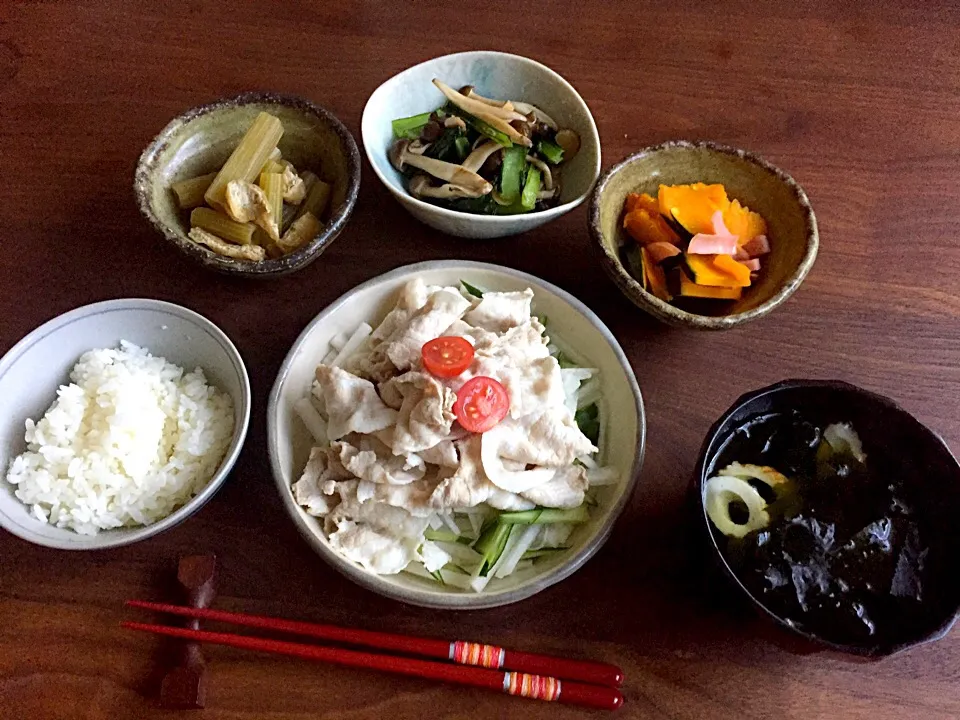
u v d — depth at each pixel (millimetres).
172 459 355
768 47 494
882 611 291
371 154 407
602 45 489
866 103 475
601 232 373
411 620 333
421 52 481
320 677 319
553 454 341
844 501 317
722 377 392
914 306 413
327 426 357
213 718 310
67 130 448
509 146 424
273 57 476
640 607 336
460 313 373
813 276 418
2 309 398
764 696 320
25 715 308
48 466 342
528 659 317
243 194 385
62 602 330
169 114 456
